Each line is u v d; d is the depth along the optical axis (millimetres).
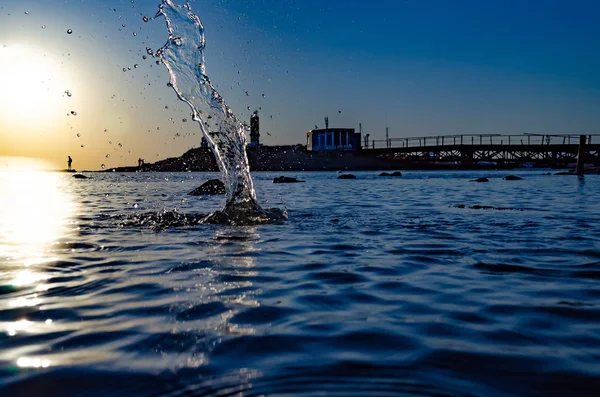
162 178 28328
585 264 3566
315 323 2246
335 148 68625
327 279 3164
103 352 1904
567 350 1902
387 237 4914
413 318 2328
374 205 8734
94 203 9648
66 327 2217
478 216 6801
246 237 4965
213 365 1760
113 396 1537
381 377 1650
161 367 1748
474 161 62156
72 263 3682
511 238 4793
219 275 3275
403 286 2973
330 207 8320
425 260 3758
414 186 16406
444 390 1554
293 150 68688
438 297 2721
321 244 4520
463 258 3820
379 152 68938
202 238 4902
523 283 3029
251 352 1882
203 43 6898
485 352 1879
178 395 1535
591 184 16641
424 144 64438
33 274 3316
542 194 11727
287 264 3633
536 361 1791
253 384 1601
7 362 1820
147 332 2125
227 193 6777
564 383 1608
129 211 7816
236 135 6891
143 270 3432
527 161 60906
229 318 2320
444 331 2137
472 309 2479
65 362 1812
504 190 13555
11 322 2299
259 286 2977
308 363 1771
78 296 2756
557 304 2559
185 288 2926
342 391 1545
